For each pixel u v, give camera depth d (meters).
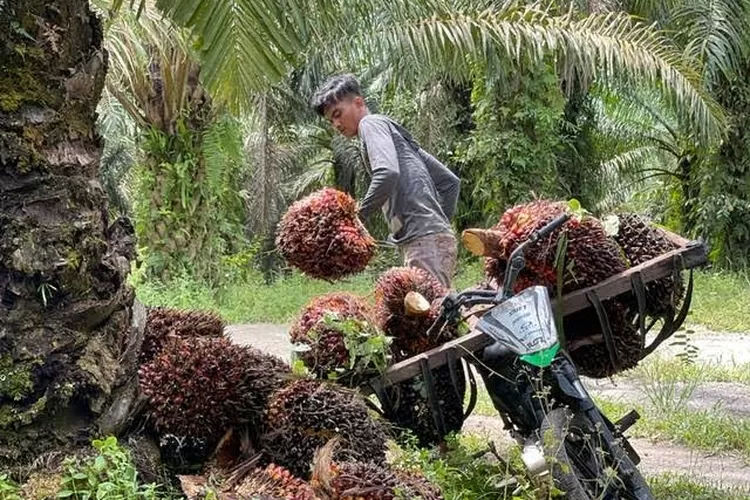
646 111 14.52
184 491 2.78
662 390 6.20
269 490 2.69
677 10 11.88
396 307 3.77
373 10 7.09
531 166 12.59
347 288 12.08
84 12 2.94
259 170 15.76
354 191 18.59
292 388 3.06
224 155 11.15
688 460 4.91
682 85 8.88
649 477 4.44
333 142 18.36
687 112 9.20
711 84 12.07
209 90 2.79
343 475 2.71
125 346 3.05
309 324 3.70
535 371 3.38
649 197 15.80
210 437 3.06
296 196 19.09
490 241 3.64
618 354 3.82
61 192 2.86
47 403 2.83
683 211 14.17
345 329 3.57
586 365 3.92
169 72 10.65
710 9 11.68
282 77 2.82
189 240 11.27
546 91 12.31
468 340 3.59
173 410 3.00
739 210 13.03
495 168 12.66
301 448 2.96
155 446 3.09
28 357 2.80
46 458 2.82
